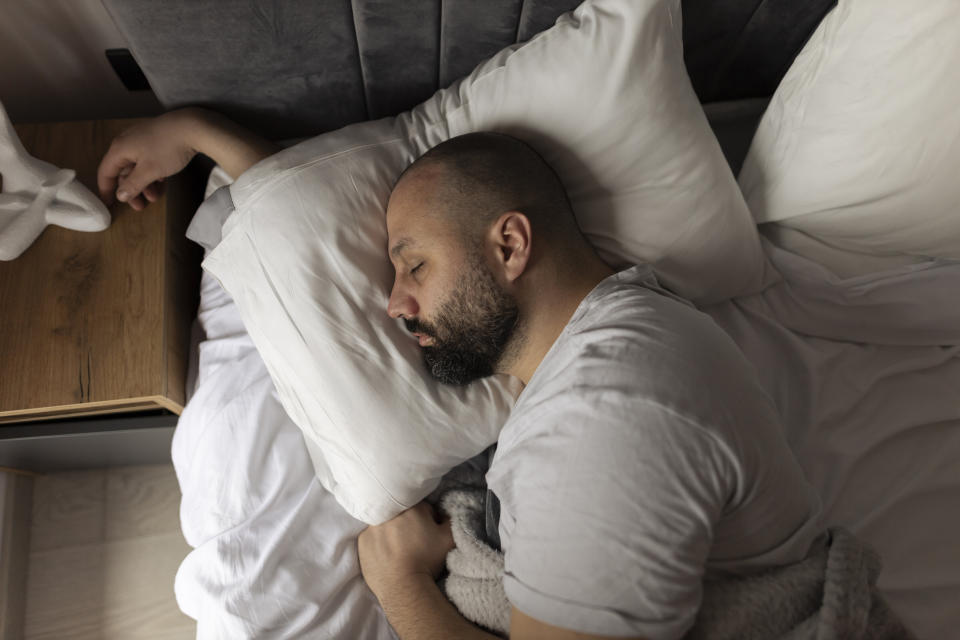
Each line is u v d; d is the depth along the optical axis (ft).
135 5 3.29
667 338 2.61
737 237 3.53
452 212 2.91
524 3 3.66
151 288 3.78
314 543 3.42
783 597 2.51
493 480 2.77
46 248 3.83
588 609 2.32
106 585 4.51
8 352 3.60
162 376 3.64
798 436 3.49
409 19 3.66
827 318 3.72
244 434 3.58
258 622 3.23
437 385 3.22
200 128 3.74
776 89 4.11
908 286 3.72
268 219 3.19
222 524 3.44
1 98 4.38
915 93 3.22
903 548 3.22
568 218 3.08
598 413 2.49
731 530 2.56
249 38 3.57
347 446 3.25
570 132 3.24
